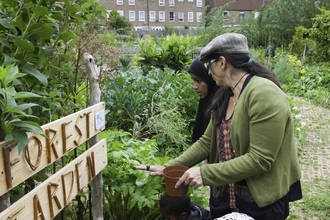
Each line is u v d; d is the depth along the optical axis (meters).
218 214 2.01
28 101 1.70
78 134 1.76
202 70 2.72
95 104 2.01
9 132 1.30
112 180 2.29
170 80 5.09
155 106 4.61
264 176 1.73
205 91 2.77
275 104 1.63
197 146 2.18
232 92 1.87
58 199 1.57
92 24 2.68
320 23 13.09
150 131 4.35
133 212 2.45
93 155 1.92
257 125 1.64
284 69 10.80
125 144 2.55
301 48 14.73
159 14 42.31
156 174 2.07
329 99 8.78
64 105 2.20
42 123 1.86
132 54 7.52
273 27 21.00
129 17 41.41
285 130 1.73
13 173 1.28
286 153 1.74
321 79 10.17
